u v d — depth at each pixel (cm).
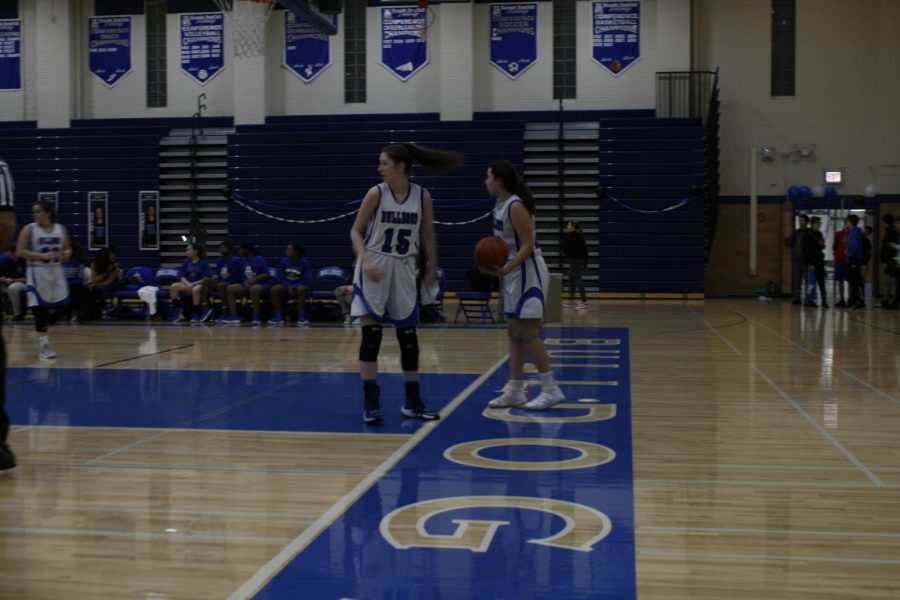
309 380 785
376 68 2048
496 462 477
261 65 2038
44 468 469
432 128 1962
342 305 1459
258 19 1639
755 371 836
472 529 361
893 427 573
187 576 309
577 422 591
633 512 384
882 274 2083
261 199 1984
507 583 301
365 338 586
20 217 2045
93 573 312
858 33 2039
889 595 291
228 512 387
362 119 2038
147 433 560
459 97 2002
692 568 316
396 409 643
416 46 2031
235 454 500
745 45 2064
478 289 1444
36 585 302
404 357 604
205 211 2011
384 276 586
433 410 638
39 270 948
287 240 1966
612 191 1925
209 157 2014
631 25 2002
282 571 313
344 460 484
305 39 2059
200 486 430
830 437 542
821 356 948
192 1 2091
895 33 2017
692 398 686
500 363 909
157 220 2008
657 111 1983
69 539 350
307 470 461
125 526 367
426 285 607
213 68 2089
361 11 2052
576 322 1401
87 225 2028
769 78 2064
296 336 1217
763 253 2092
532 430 564
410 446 518
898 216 2041
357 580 305
